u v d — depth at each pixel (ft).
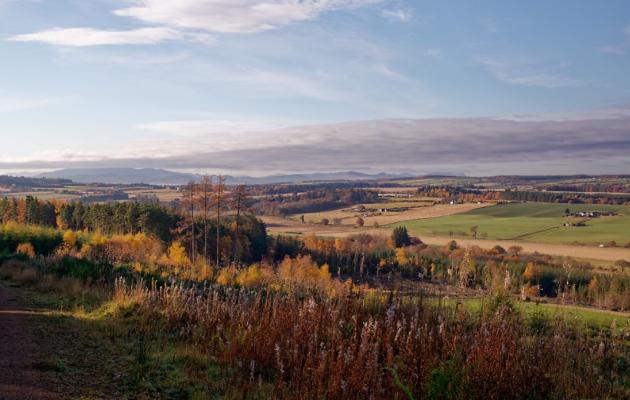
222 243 212.84
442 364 25.14
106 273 62.28
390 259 190.19
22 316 39.60
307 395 23.63
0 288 55.06
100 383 24.62
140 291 46.26
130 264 77.41
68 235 171.12
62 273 64.59
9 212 288.30
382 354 28.53
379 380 23.72
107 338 34.04
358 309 35.04
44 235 177.68
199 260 157.58
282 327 32.63
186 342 34.35
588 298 96.32
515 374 24.76
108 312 41.93
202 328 37.22
